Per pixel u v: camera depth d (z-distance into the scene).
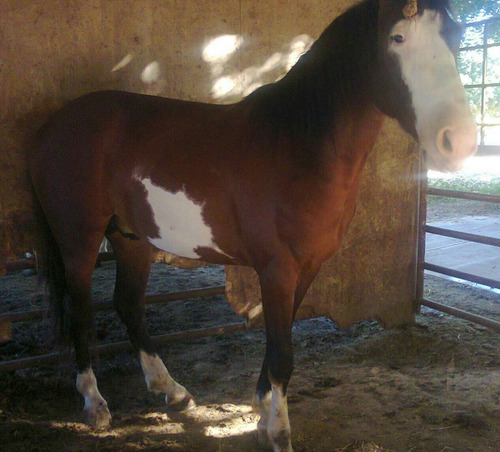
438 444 2.08
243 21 2.77
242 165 1.91
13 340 3.20
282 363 1.92
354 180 1.92
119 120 2.19
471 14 8.89
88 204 2.22
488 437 2.13
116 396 2.58
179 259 2.89
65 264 2.35
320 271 3.16
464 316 3.16
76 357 2.36
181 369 2.86
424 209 3.37
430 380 2.65
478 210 7.47
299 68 1.92
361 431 2.19
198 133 2.05
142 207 2.14
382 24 1.64
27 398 2.53
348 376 2.72
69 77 2.49
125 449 2.09
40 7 2.38
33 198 2.37
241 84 2.84
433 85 1.54
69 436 2.20
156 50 2.62
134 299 2.55
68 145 2.20
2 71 2.37
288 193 1.83
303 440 2.12
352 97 1.80
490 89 9.56
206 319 3.61
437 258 5.14
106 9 2.50
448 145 1.52
